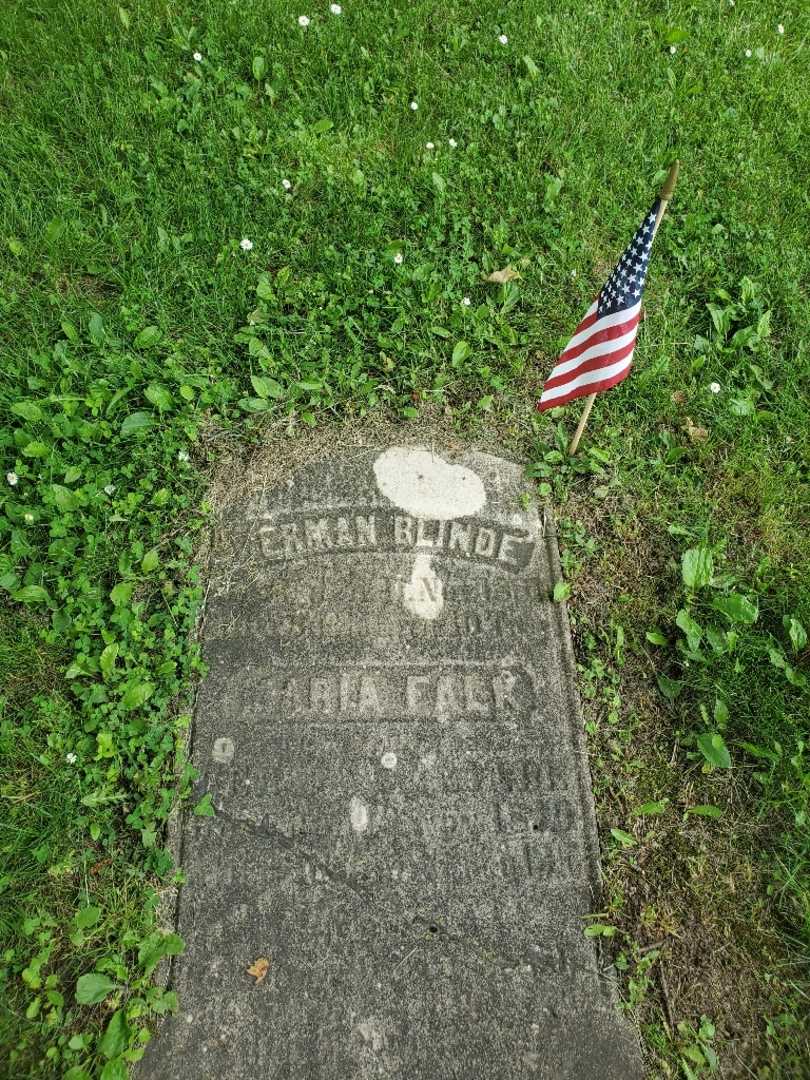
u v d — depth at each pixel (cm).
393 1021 82
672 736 103
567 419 128
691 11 196
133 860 90
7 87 158
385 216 148
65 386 120
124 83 160
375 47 174
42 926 86
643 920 90
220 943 85
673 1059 83
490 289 142
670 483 125
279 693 99
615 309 101
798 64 193
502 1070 80
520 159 160
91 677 101
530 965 85
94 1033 81
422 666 102
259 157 155
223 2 174
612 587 113
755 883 94
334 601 106
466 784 95
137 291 133
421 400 127
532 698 101
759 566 116
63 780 94
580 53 181
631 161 164
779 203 163
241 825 91
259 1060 80
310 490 116
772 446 131
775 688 107
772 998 87
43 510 111
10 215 140
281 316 133
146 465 117
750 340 140
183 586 107
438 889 89
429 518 114
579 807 95
